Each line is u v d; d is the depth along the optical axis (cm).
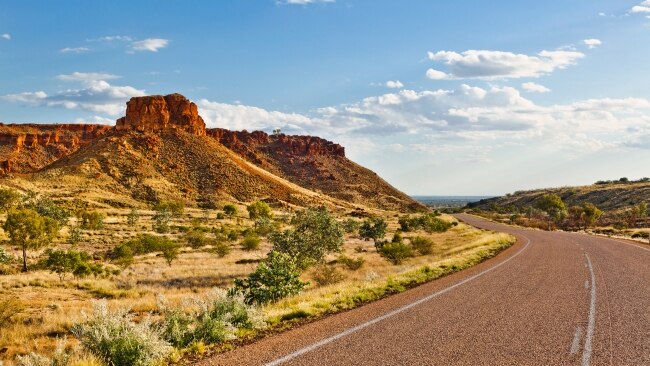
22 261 3928
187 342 771
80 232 5666
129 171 15525
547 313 956
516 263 2041
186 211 12250
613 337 758
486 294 1209
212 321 803
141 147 17662
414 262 2900
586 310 988
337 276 2331
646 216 10606
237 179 17375
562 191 19250
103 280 2712
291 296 1446
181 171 16862
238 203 15100
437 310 991
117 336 684
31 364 662
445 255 3042
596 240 3925
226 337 779
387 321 880
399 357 644
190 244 5478
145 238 4775
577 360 635
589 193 16775
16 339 1219
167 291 2370
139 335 686
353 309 1031
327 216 2992
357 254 4319
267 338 777
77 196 12306
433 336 762
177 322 821
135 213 8812
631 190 15138
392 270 2327
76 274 2884
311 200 17675
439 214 11238
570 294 1200
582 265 1934
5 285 2339
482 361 629
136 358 664
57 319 1465
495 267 1894
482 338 750
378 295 1234
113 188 14162
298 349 689
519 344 713
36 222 3484
